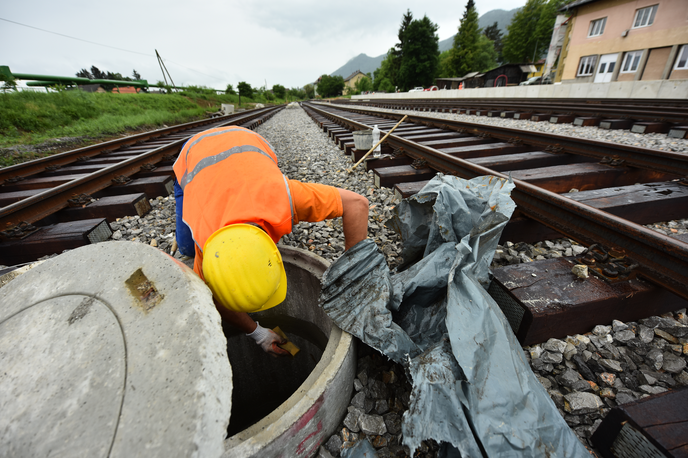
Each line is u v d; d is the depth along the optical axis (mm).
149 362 826
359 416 1374
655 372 1480
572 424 1332
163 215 3635
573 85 13766
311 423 1142
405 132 7328
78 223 3012
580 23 23641
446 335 1349
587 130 7184
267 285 1006
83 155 6180
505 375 1157
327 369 1249
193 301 904
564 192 3307
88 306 975
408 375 1254
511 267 1880
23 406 819
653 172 3504
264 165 1282
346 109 18188
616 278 1697
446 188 1745
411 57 63062
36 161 5199
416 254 2072
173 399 755
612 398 1412
